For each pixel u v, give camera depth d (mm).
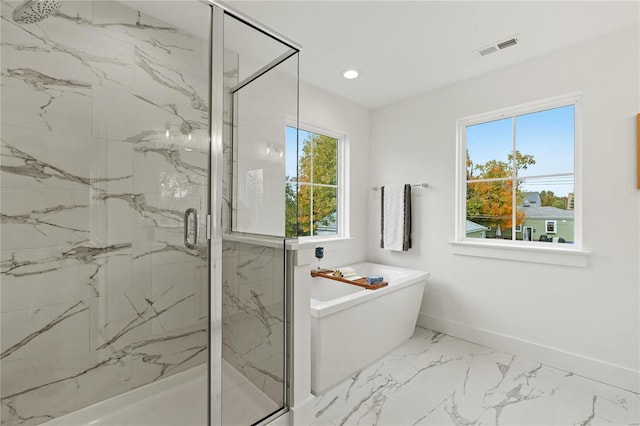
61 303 1522
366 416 1698
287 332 1681
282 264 1691
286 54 1753
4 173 1390
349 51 2240
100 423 1564
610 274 2008
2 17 1376
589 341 2084
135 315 1692
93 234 1598
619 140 1971
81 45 1561
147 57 1724
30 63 1439
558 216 2303
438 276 2887
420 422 1649
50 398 1498
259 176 1675
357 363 2117
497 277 2514
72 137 1541
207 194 1551
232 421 1512
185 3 1610
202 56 1628
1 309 1391
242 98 1617
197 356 1548
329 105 3018
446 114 2848
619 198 1976
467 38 2068
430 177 2957
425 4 1731
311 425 1640
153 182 1730
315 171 3094
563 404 1794
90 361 1590
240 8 1760
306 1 1710
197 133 1626
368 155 3467
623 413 1714
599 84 2043
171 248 1669
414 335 2797
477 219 2727
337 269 2854
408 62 2393
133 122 1700
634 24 1897
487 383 2014
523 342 2367
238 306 1561
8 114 1393
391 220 3129
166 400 1583
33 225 1455
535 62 2320
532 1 1691
